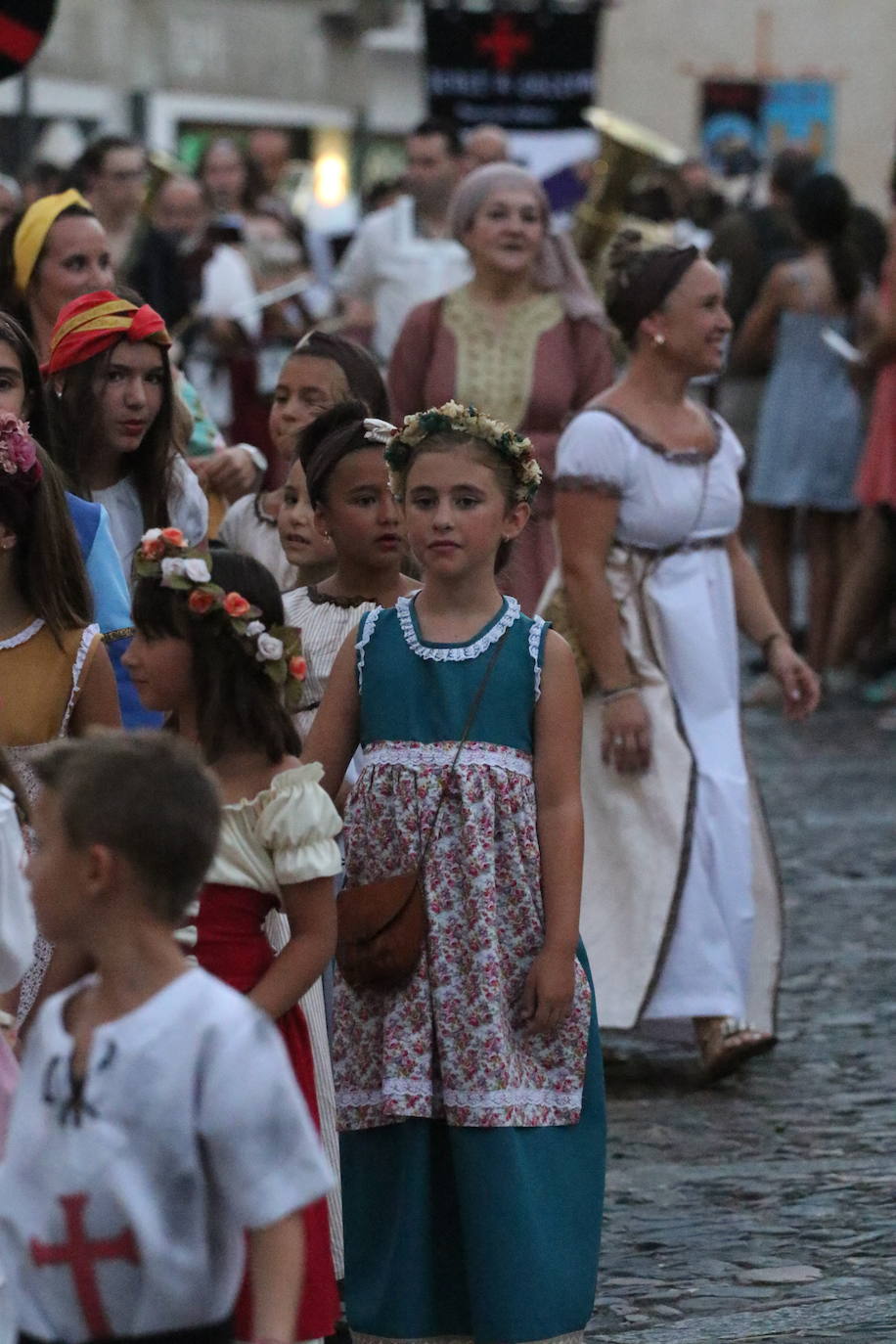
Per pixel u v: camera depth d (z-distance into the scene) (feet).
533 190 68.44
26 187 109.81
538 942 35.76
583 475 53.06
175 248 84.12
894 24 196.44
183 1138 25.18
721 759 53.93
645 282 53.16
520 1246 34.42
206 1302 25.58
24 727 37.47
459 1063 34.96
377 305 95.30
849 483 102.83
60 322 45.14
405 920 35.19
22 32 64.13
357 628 36.94
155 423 45.73
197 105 236.02
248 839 32.68
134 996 25.80
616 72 200.54
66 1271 25.48
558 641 36.50
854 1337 37.86
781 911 55.31
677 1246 42.39
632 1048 56.44
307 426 43.24
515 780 35.83
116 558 41.75
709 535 54.13
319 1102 38.75
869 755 91.91
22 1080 26.27
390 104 256.11
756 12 198.49
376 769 36.06
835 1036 56.44
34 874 25.91
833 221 101.35
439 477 35.83
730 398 109.19
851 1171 46.50
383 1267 35.55
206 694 32.99
